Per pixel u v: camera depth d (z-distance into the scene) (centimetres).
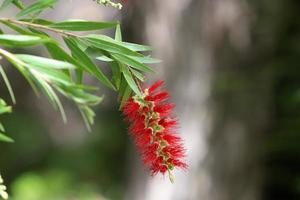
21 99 1149
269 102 905
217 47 852
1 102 219
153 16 847
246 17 857
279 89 951
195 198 866
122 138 1184
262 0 865
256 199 916
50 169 1164
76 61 243
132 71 266
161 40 846
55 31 248
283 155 1009
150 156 276
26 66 216
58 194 1083
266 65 885
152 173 278
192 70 850
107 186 1164
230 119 872
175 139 279
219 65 856
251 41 866
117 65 271
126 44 262
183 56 848
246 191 898
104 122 1188
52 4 248
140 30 855
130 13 862
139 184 914
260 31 868
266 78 890
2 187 252
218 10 846
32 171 1170
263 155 928
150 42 849
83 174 1170
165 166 275
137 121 277
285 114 953
